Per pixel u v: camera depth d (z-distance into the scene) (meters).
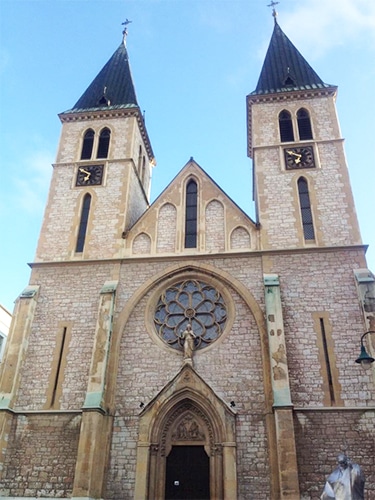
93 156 33.25
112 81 39.47
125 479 20.97
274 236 27.20
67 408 23.06
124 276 27.02
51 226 30.08
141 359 24.22
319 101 33.31
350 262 25.31
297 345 23.14
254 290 25.20
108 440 21.91
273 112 33.31
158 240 28.36
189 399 22.31
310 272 25.30
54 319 26.05
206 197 29.59
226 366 23.25
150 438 21.58
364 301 23.33
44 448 22.12
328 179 29.11
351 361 22.34
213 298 25.89
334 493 13.59
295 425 20.97
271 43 40.59
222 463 20.61
